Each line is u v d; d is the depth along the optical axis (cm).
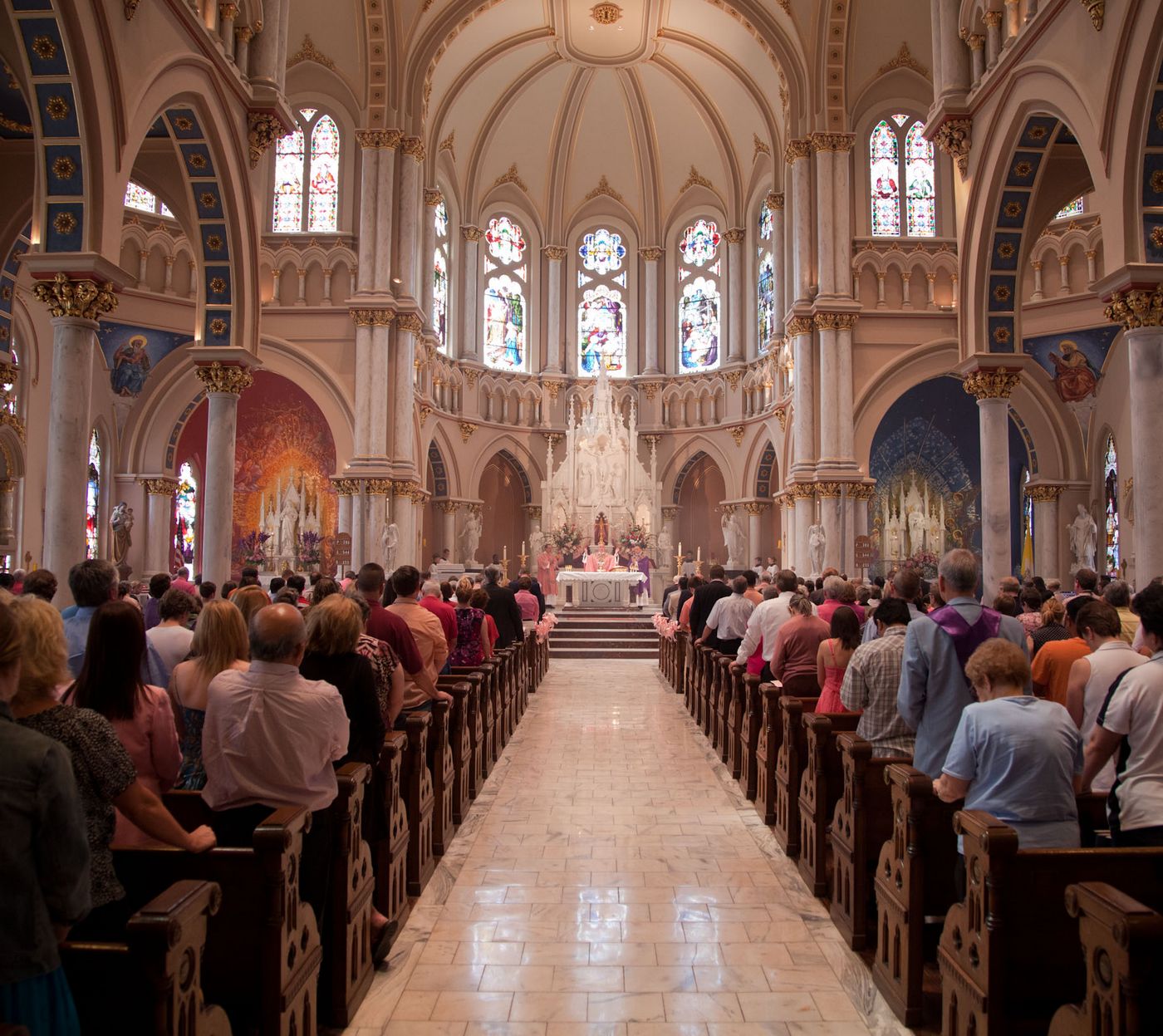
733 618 1230
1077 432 2348
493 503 3422
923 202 2423
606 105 3192
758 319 3086
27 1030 242
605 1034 480
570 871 731
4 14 1127
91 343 1048
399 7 2306
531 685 1698
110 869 337
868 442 2280
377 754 529
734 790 986
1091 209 2250
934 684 526
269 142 1444
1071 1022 349
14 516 1922
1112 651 521
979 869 399
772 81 2628
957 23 1511
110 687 405
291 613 444
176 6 1158
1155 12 989
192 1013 322
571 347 3391
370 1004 512
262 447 2558
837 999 518
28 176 1399
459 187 3127
